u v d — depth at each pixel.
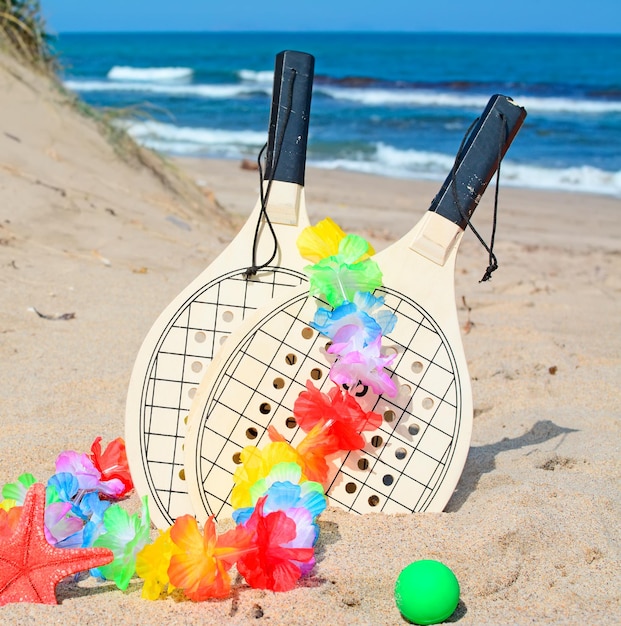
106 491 0.99
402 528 0.93
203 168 5.00
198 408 0.94
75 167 2.40
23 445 1.13
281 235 1.01
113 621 0.81
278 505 0.86
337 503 0.96
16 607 0.82
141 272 1.84
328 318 0.94
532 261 2.69
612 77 13.80
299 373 0.96
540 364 1.51
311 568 0.86
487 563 0.90
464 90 11.73
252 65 16.50
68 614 0.81
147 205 2.40
